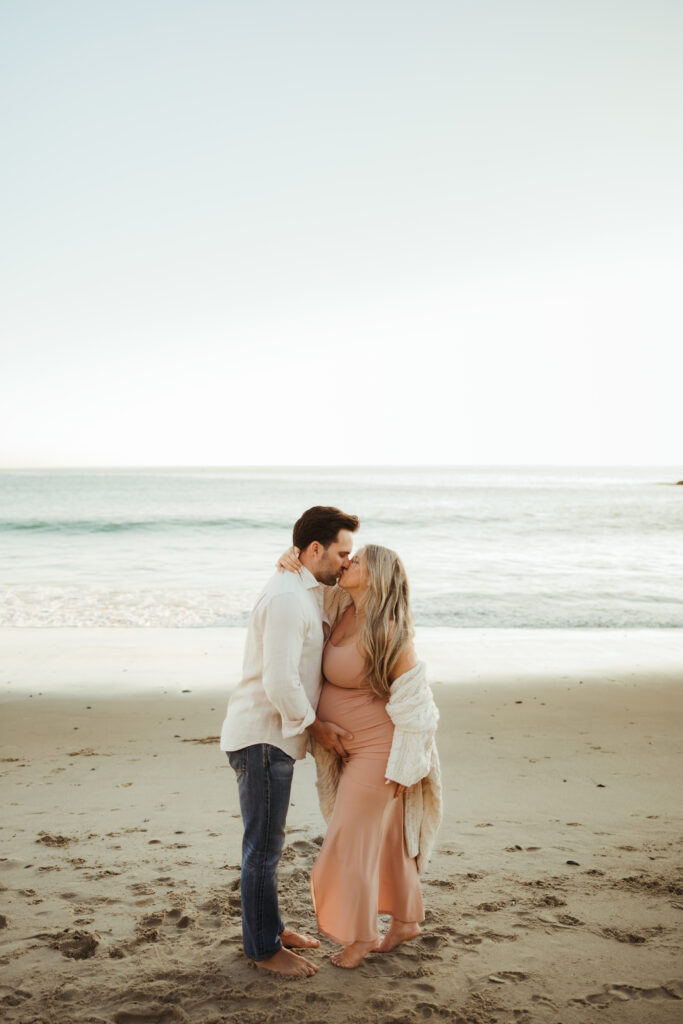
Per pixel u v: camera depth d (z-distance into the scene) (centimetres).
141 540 3039
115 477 12775
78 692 851
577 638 1257
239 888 351
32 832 426
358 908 283
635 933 307
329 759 307
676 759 594
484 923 318
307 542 292
